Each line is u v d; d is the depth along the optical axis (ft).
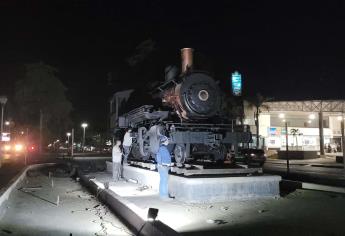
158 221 23.75
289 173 68.85
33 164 92.43
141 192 41.55
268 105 174.19
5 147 144.56
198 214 30.12
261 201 36.11
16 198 41.42
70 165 89.71
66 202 38.65
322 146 170.91
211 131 44.45
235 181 36.45
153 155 49.06
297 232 24.27
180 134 41.93
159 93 56.08
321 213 30.42
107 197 36.73
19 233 25.36
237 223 27.02
